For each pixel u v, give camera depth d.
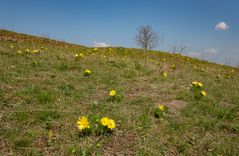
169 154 4.22
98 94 6.64
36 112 4.99
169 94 7.37
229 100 7.62
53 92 6.16
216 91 8.49
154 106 6.09
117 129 4.73
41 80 7.05
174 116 5.67
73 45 25.75
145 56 18.97
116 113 5.32
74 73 8.42
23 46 13.78
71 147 3.90
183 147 4.39
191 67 15.21
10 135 4.11
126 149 4.19
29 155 3.70
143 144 4.34
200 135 5.04
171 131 4.89
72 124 4.72
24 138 4.10
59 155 3.82
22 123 4.58
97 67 9.80
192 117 5.74
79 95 6.24
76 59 10.76
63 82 7.17
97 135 4.41
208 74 12.95
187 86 8.77
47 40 26.22
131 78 8.76
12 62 8.71
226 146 4.61
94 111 5.44
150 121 5.21
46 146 4.02
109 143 4.28
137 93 7.17
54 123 4.70
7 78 6.68
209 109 6.37
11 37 22.94
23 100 5.52
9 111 4.94
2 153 3.72
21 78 6.91
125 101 6.24
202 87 8.70
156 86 8.03
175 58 21.05
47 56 10.81
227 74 14.52
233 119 6.05
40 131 4.38
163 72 10.26
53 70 8.42
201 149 4.50
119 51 22.16
